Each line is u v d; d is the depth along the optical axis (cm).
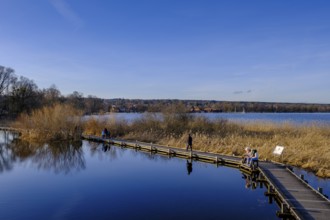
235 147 2644
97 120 4447
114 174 2067
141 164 2402
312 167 2003
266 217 1240
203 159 2523
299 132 3322
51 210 1366
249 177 1936
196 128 3872
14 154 2884
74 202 1475
